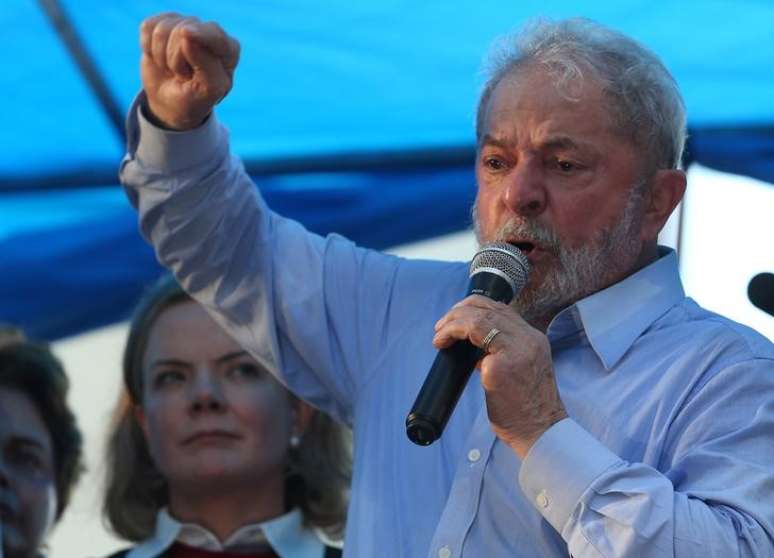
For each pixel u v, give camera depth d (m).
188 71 9.38
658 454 8.68
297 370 10.44
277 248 10.43
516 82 9.27
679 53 14.91
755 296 9.84
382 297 10.11
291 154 15.70
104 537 16.42
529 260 9.06
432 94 15.30
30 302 15.96
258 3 14.67
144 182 10.02
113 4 14.74
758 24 14.59
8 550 12.89
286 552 12.95
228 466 12.91
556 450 8.18
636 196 9.29
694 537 7.92
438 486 9.12
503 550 8.73
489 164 9.34
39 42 15.06
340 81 15.27
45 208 15.88
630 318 9.23
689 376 8.84
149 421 13.23
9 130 15.62
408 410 9.46
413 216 15.76
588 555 8.03
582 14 14.70
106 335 17.61
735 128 14.98
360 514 9.30
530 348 8.15
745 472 8.30
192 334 13.15
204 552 12.94
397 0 14.56
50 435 13.46
